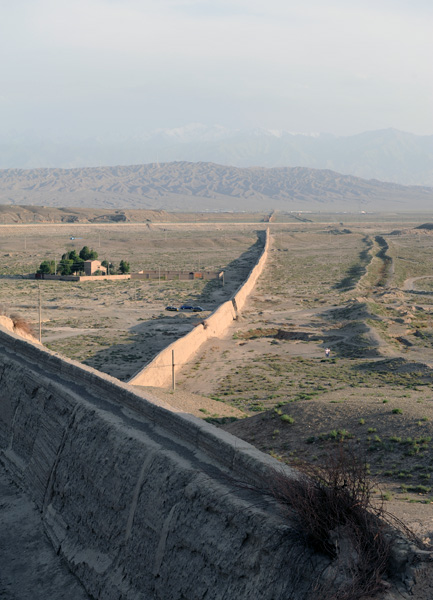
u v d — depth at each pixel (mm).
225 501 13000
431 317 87625
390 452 27781
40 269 148000
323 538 11055
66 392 21844
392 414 31875
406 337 74750
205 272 149875
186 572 13141
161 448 16031
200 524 13328
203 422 16453
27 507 20969
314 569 10781
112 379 21578
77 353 70125
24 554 18203
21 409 24688
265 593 11172
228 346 72375
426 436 28422
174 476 14734
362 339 72188
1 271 156375
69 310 103188
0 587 16656
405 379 53188
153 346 75250
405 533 11000
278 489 12234
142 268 171000
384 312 89312
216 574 12398
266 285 133250
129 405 19625
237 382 54812
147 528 14883
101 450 17969
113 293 124250
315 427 32375
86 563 16547
